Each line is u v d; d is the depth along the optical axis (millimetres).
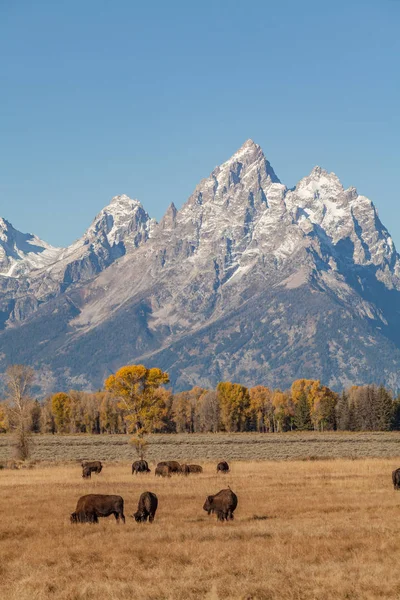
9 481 131750
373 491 104938
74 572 54969
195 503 94000
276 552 59562
